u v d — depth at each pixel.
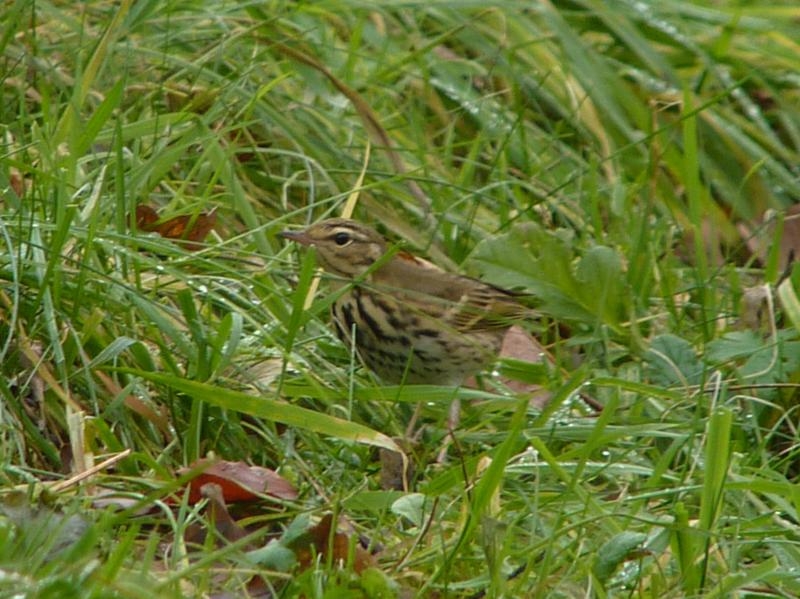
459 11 15.34
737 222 15.04
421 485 9.59
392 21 14.88
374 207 12.88
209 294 10.23
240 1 13.84
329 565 7.89
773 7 17.11
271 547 7.98
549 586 8.20
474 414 10.63
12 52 12.34
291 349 10.11
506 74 14.97
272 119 12.94
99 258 10.38
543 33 15.73
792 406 10.89
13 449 9.14
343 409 10.02
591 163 13.41
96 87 12.54
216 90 12.73
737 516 9.23
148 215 11.23
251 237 11.74
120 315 9.95
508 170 14.00
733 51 16.42
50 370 9.61
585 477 9.58
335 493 9.32
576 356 11.96
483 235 13.14
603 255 11.94
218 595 7.73
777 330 11.83
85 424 9.20
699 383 11.10
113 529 8.34
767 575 8.39
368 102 14.05
